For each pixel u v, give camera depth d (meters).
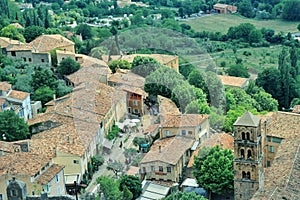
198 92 63.16
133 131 58.53
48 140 102.06
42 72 139.75
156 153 71.19
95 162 77.38
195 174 97.94
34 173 92.94
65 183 92.69
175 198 83.25
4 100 127.00
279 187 85.88
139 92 56.31
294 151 98.31
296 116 111.12
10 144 104.88
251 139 87.00
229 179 97.00
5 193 94.06
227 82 176.00
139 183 79.50
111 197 76.38
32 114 131.62
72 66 145.88
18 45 167.75
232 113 112.38
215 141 99.38
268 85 176.38
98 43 183.00
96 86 65.25
